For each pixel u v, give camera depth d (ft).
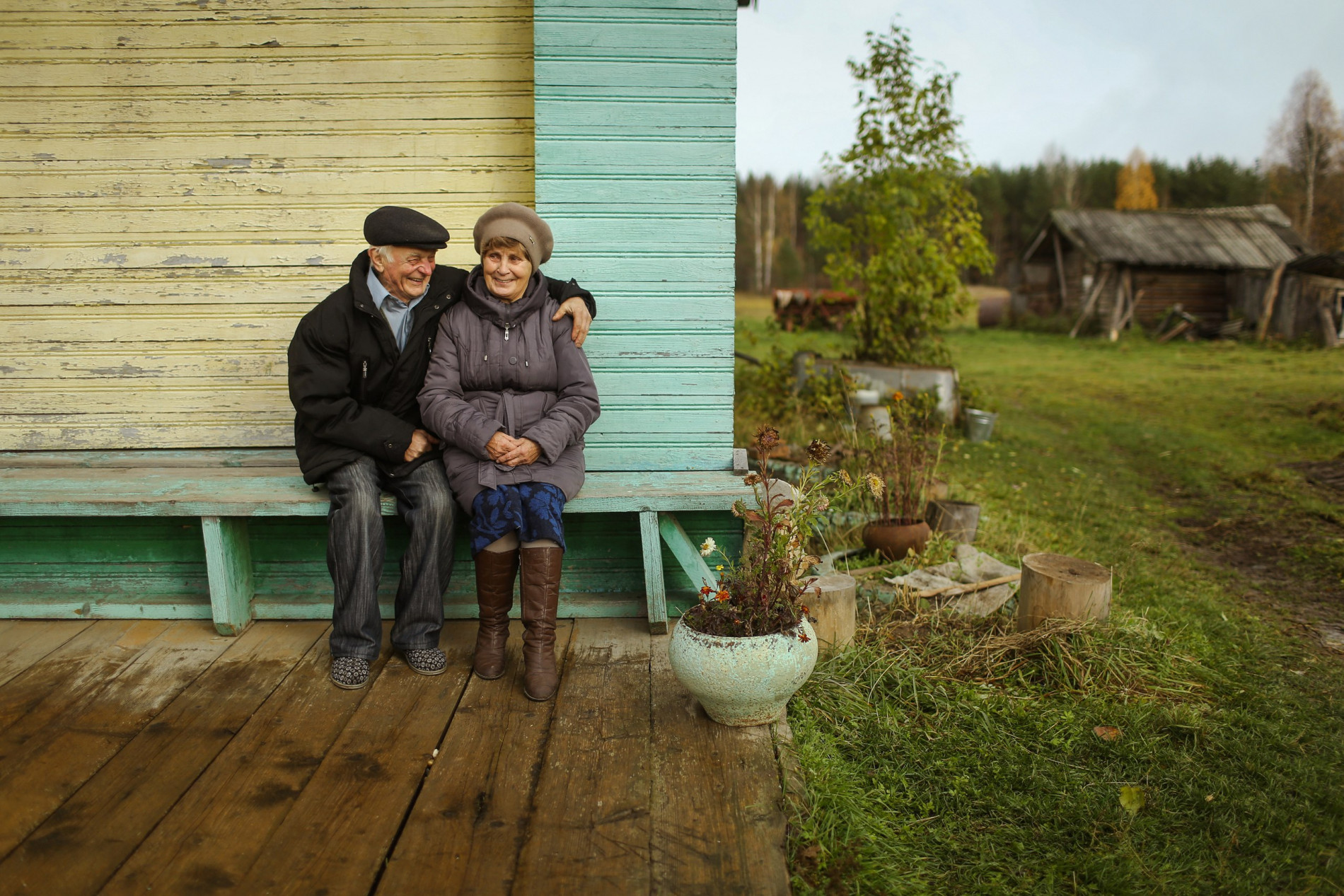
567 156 10.22
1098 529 17.66
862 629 11.16
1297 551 16.22
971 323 90.74
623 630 10.39
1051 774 8.07
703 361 10.70
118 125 10.86
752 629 8.12
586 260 10.41
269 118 10.87
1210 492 21.09
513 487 9.01
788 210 185.68
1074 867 6.81
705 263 10.50
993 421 26.68
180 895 5.95
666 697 8.82
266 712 8.43
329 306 9.11
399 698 8.76
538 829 6.72
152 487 10.05
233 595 10.02
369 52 10.77
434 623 9.39
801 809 7.07
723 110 10.23
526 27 10.73
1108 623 10.82
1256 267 66.64
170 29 10.72
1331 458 24.35
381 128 10.90
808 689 9.21
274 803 6.99
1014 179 183.01
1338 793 7.90
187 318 11.17
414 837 6.60
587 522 10.86
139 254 11.03
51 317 11.16
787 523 8.63
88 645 9.83
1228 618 12.67
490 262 9.17
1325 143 127.54
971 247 28.45
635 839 6.63
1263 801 7.73
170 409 11.34
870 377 27.94
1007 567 13.58
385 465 9.42
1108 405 36.24
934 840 7.11
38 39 10.72
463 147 10.93
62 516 10.61
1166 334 66.03
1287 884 6.70
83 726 8.13
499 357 9.39
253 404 11.33
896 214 27.50
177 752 7.72
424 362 9.53
